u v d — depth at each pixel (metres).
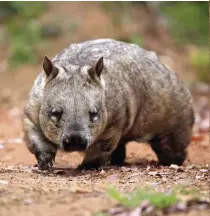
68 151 9.91
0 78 21.86
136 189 8.45
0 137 15.44
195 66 23.03
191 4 27.72
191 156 14.30
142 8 26.66
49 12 25.69
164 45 25.30
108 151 11.11
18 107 19.27
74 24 24.91
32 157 13.37
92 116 10.10
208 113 19.08
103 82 10.54
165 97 12.18
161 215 7.02
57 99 10.09
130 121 11.35
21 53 23.20
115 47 11.74
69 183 9.06
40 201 7.71
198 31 26.75
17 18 25.45
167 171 10.58
